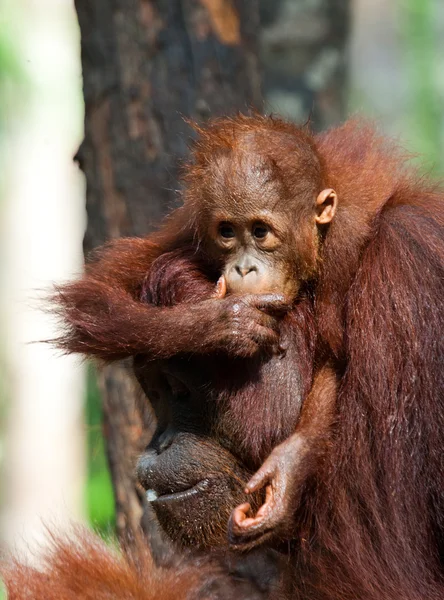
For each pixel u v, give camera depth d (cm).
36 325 2667
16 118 2622
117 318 862
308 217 885
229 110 1250
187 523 880
